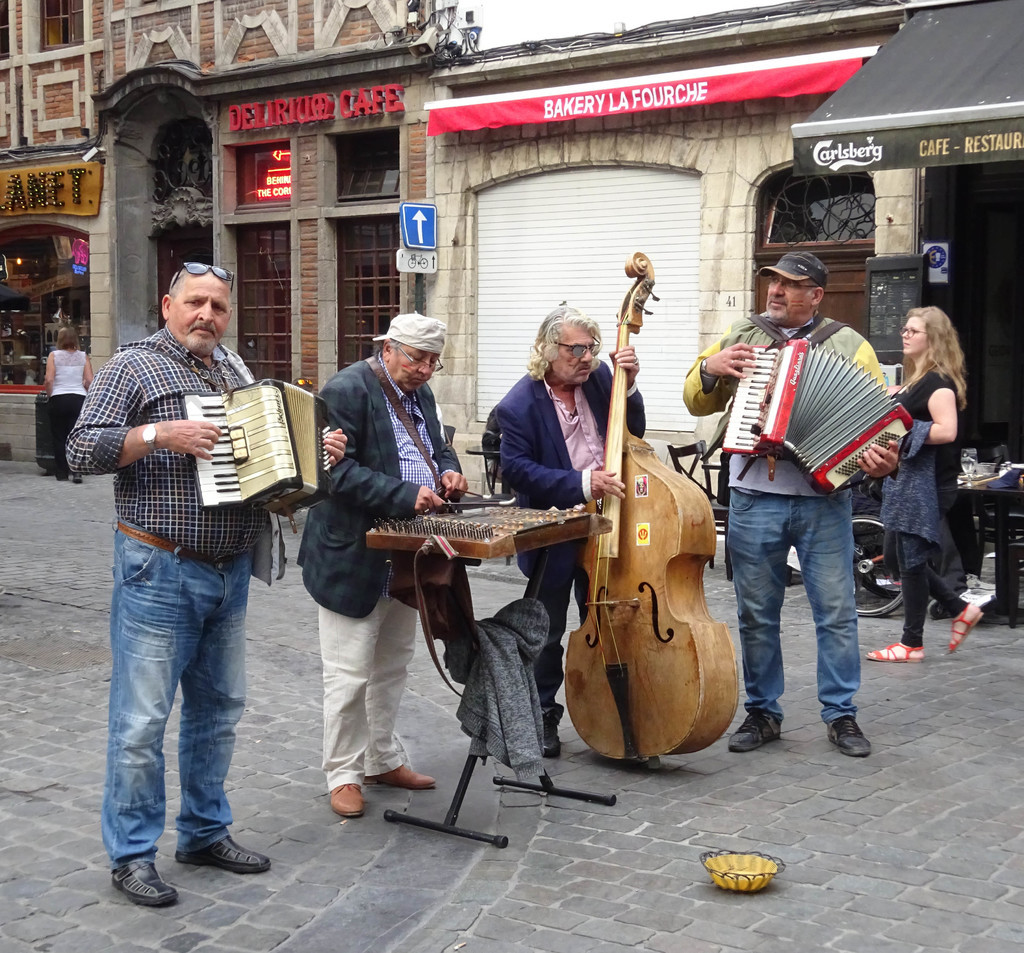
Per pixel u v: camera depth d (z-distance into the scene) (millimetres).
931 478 6723
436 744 5551
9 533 11898
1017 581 7723
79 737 5621
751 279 11711
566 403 5145
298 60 14961
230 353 4070
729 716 4922
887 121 9172
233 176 16250
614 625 4961
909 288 10336
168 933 3697
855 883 3920
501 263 13641
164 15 16875
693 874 4016
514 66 13008
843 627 5258
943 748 5273
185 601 3848
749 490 5246
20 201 18578
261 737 5637
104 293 17891
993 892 3842
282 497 3719
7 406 19016
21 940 3650
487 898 3875
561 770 5113
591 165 12742
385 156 14961
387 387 4652
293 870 4152
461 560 4355
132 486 3812
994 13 10055
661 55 11945
